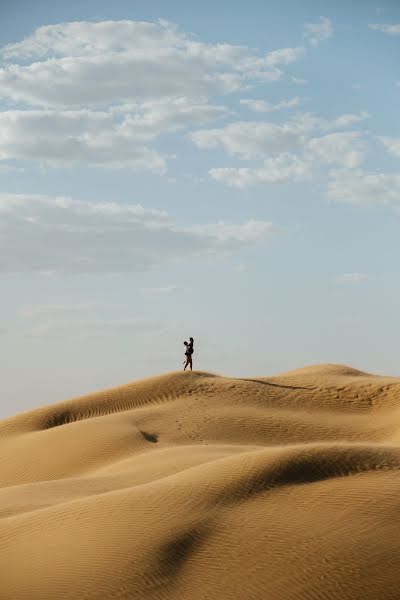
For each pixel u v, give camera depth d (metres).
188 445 50.19
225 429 56.03
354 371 75.00
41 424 62.66
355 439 55.50
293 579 22.66
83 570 23.80
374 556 23.25
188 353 69.81
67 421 63.00
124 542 24.80
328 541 24.00
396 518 25.08
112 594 22.75
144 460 45.00
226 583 22.83
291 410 61.47
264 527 24.98
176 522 25.56
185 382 66.31
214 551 24.19
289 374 73.31
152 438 54.16
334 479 27.77
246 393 64.19
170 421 57.62
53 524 26.78
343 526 24.72
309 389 65.44
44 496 33.81
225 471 28.53
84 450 52.75
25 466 53.56
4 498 33.75
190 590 22.72
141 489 28.42
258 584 22.66
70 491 34.97
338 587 22.25
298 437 55.72
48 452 54.22
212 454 42.91
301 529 24.69
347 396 63.41
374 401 62.16
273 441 54.91
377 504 25.86
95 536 25.39
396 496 26.28
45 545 25.48
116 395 65.50
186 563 23.86
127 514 26.44
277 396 64.12
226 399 62.91
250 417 58.34
